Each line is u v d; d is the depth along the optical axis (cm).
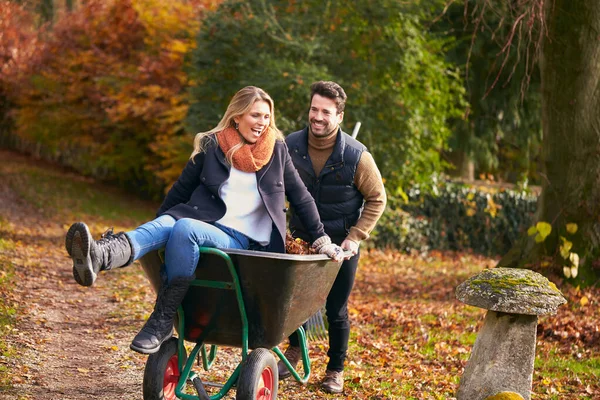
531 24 1008
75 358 671
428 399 603
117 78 2308
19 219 1745
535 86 1983
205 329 472
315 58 1647
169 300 439
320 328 599
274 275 436
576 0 1034
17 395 541
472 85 2014
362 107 1620
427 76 1684
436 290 1239
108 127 2486
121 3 2417
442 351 793
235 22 1638
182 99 1969
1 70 3219
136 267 1273
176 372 493
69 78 2502
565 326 894
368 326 916
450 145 2114
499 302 516
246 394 445
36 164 3031
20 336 724
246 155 472
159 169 2303
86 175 2891
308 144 569
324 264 477
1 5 3294
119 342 746
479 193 1978
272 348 487
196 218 466
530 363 535
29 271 1114
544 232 1032
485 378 538
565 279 1076
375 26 1609
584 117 1066
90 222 1875
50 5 3559
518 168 2547
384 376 669
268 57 1591
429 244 1917
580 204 1079
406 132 1644
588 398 635
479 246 1984
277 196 479
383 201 564
